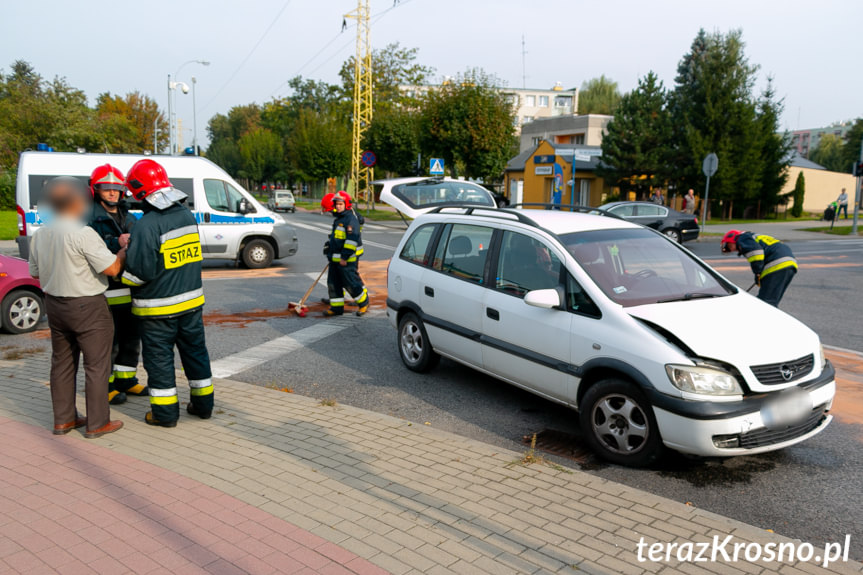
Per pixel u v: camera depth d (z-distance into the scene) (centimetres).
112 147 4466
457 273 618
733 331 444
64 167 1298
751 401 411
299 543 326
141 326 479
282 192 4734
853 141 6962
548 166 3759
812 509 397
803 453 482
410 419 554
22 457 430
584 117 5200
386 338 852
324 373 691
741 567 315
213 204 1441
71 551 315
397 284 699
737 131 3512
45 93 4394
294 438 476
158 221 457
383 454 448
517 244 561
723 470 453
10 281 834
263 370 699
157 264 461
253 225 1484
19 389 589
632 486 429
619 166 3681
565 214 609
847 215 4031
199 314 498
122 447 451
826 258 1758
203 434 482
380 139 4259
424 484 401
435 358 675
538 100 9031
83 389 605
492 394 621
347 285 981
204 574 297
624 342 446
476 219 616
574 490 396
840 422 545
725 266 1500
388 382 658
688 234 2175
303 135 5244
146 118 6216
